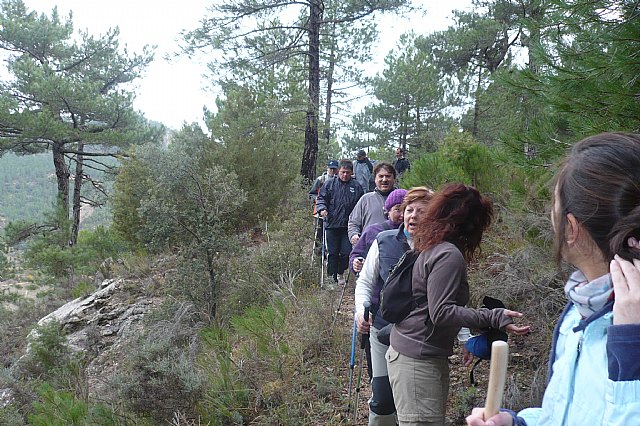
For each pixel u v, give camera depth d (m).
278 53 14.55
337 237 7.87
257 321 5.76
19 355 10.43
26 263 17.19
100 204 22.42
